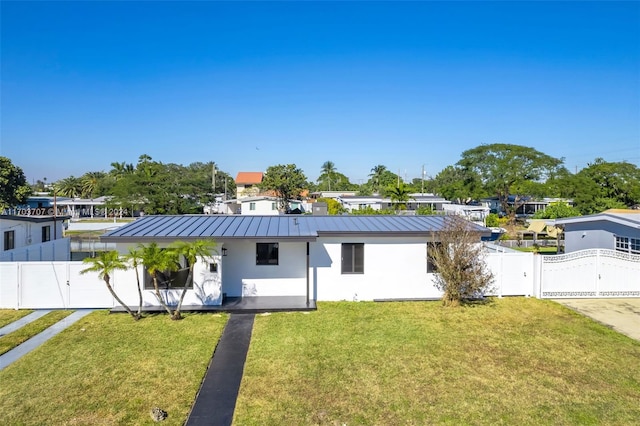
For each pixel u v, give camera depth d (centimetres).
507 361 989
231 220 1705
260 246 1540
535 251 2958
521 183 5259
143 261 1217
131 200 5019
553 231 3059
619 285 1580
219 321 1264
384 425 716
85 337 1121
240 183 9669
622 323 1278
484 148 5656
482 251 1559
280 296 1535
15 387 836
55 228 2316
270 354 1016
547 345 1093
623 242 1909
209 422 721
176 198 5094
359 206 5575
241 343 1088
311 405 780
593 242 2102
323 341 1105
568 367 959
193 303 1410
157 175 5262
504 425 718
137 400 790
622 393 836
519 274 1596
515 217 5419
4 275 1379
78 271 1393
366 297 1548
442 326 1240
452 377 902
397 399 805
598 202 4522
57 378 877
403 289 1562
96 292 1403
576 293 1567
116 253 1248
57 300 1392
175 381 868
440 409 769
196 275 1410
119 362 959
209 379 884
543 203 6288
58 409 754
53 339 1104
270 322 1264
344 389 843
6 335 1129
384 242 1548
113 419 724
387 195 5931
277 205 5806
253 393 824
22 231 1998
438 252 1483
